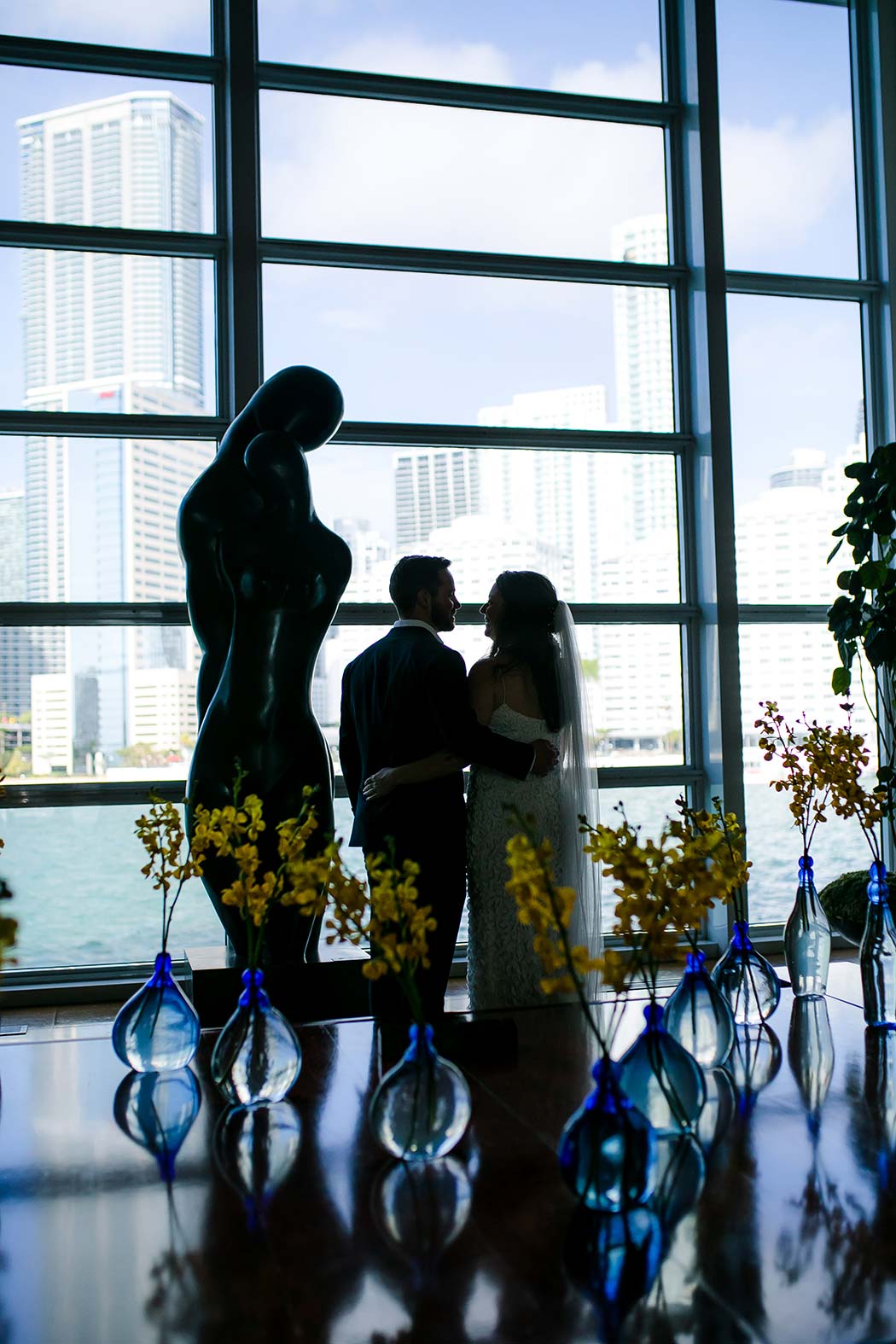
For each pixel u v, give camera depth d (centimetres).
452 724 294
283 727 387
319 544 385
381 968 148
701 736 627
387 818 301
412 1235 126
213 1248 125
